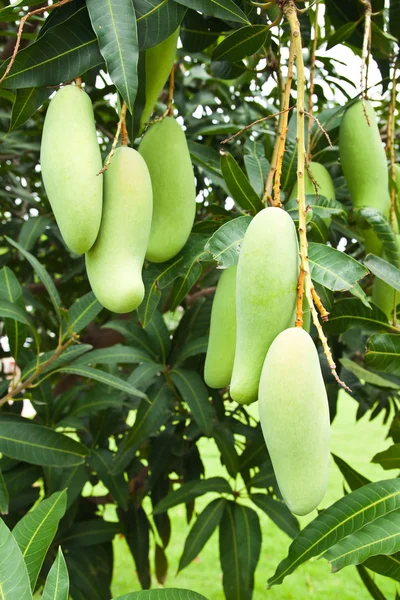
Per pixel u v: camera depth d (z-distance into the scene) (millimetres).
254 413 3773
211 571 3516
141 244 876
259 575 3432
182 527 4164
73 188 838
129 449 1417
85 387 1763
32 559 896
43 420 1515
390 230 1052
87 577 1574
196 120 1777
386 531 882
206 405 1353
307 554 893
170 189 957
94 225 845
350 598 3172
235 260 886
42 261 2197
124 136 892
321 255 864
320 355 1337
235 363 819
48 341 2211
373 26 1178
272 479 1472
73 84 896
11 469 1444
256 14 1127
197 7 902
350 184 1105
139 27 900
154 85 989
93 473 1869
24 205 2291
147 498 3420
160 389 1418
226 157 1000
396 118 1782
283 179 1115
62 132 855
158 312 1479
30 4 885
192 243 1043
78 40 888
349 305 1102
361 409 1939
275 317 798
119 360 1390
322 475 762
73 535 1591
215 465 5062
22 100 924
